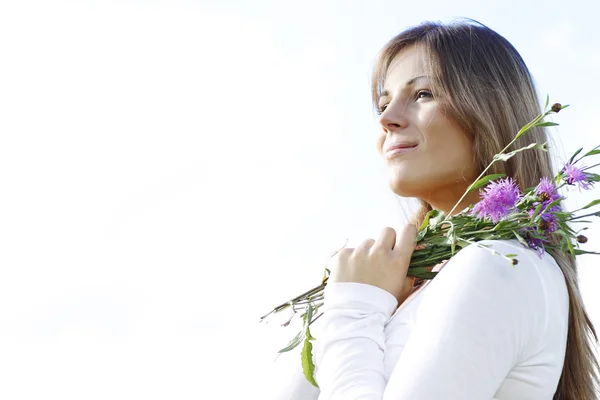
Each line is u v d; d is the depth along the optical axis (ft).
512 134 6.68
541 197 5.88
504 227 5.89
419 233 6.32
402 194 6.92
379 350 5.68
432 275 6.24
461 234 6.07
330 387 5.54
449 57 6.73
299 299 6.78
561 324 5.74
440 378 5.04
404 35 7.06
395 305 6.00
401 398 5.02
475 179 6.72
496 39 6.93
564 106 5.95
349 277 6.07
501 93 6.70
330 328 5.82
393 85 7.04
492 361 5.18
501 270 5.43
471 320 5.22
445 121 6.68
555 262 6.10
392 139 6.86
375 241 6.25
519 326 5.34
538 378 5.58
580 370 6.33
